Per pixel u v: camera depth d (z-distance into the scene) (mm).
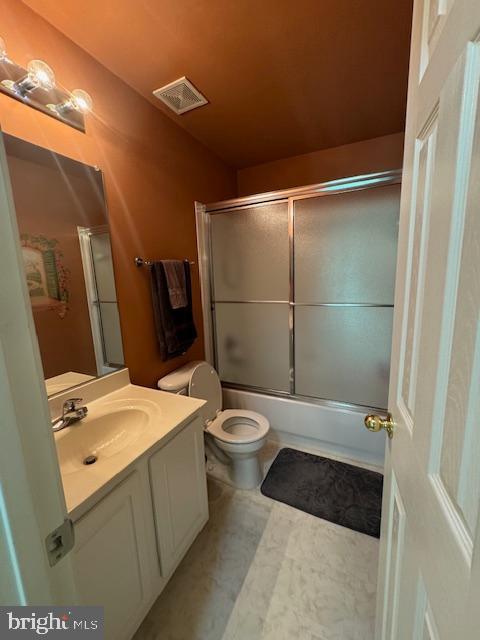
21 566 375
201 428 1377
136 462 982
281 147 2330
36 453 393
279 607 1151
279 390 2277
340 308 1968
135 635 1078
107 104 1429
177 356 1938
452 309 403
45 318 1210
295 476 1881
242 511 1623
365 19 1181
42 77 1053
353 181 1776
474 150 343
